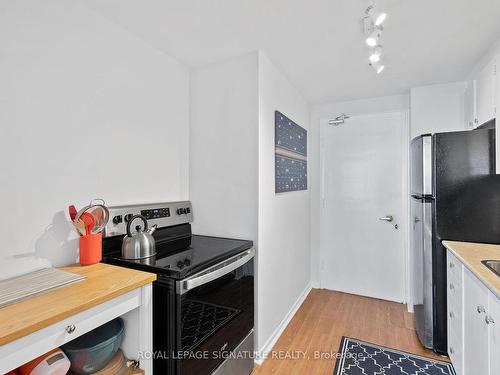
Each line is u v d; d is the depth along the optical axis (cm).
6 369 74
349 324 245
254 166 192
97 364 106
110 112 159
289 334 229
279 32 170
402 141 288
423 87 262
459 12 150
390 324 244
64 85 137
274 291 219
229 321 159
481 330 131
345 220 316
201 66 215
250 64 194
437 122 257
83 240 132
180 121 211
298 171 279
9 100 117
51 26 131
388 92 282
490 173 179
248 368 179
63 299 94
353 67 221
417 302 221
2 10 115
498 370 113
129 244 143
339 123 316
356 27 164
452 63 214
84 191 146
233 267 157
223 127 204
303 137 298
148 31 170
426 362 190
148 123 183
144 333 115
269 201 209
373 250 303
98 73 153
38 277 115
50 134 131
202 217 213
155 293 128
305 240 309
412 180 235
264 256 200
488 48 190
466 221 185
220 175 205
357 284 311
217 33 171
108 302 101
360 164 308
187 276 128
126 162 169
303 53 197
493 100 177
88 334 115
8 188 117
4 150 115
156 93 189
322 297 303
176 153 207
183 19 157
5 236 115
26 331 76
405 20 157
